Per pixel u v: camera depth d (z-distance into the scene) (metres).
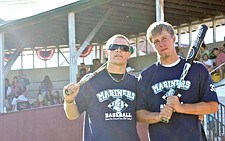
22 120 11.16
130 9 12.39
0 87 13.39
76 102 4.00
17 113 11.25
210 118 8.55
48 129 10.74
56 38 16.00
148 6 12.10
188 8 12.92
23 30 13.91
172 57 3.87
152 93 3.88
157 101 3.83
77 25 14.00
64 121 10.54
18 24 12.78
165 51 3.83
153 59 15.52
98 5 11.71
